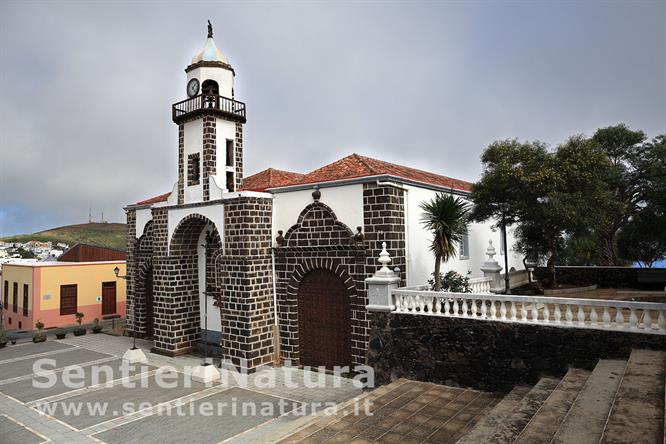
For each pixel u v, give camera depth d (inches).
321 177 727.1
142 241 1025.5
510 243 1111.6
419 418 419.8
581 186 680.4
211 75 850.1
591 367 431.8
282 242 754.2
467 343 500.1
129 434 504.1
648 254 1167.0
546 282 961.5
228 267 757.3
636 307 414.0
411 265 677.9
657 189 957.2
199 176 836.0
